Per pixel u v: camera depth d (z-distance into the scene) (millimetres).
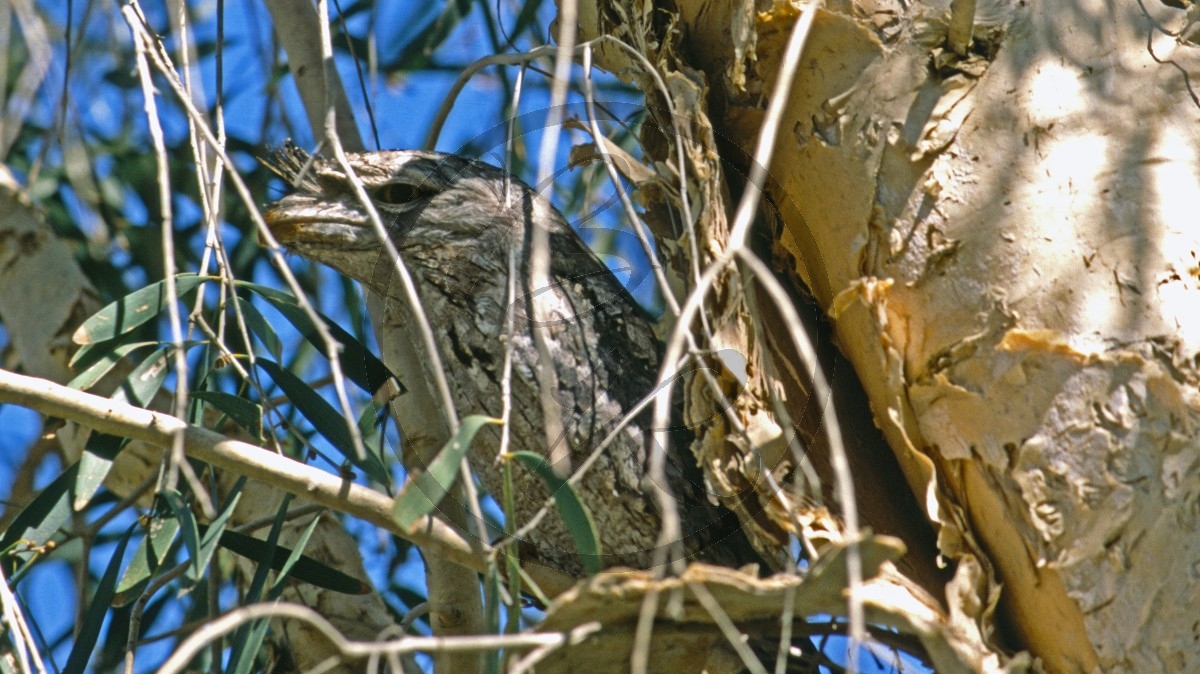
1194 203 4867
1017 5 5262
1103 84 5102
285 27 7117
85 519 8086
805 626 5004
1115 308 4684
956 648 4410
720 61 5617
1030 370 4676
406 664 6516
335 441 5891
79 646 5434
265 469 5191
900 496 5246
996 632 4688
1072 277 4746
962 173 4996
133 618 5570
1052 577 4520
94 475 5699
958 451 4730
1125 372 4594
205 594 7105
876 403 5102
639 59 5367
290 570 5883
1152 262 4734
